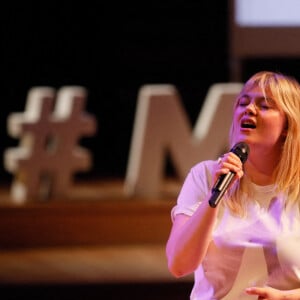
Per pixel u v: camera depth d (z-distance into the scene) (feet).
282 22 52.24
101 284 32.50
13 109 49.80
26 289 32.17
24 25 49.29
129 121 51.52
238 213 16.05
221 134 42.50
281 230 15.92
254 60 52.70
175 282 32.89
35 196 40.68
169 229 40.37
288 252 15.80
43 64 49.80
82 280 32.78
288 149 16.24
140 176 41.88
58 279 32.89
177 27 51.44
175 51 51.60
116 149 51.72
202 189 16.34
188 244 15.53
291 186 16.26
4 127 50.06
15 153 41.16
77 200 40.88
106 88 50.88
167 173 52.37
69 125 40.88
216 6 51.72
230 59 52.24
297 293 15.60
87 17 49.98
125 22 50.60
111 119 51.31
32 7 49.26
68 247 39.55
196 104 52.26
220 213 16.14
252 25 52.11
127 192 43.68
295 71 53.01
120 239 40.06
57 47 49.85
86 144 51.42
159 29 51.21
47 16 49.52
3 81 49.49
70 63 50.14
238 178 15.44
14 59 49.42
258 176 16.40
